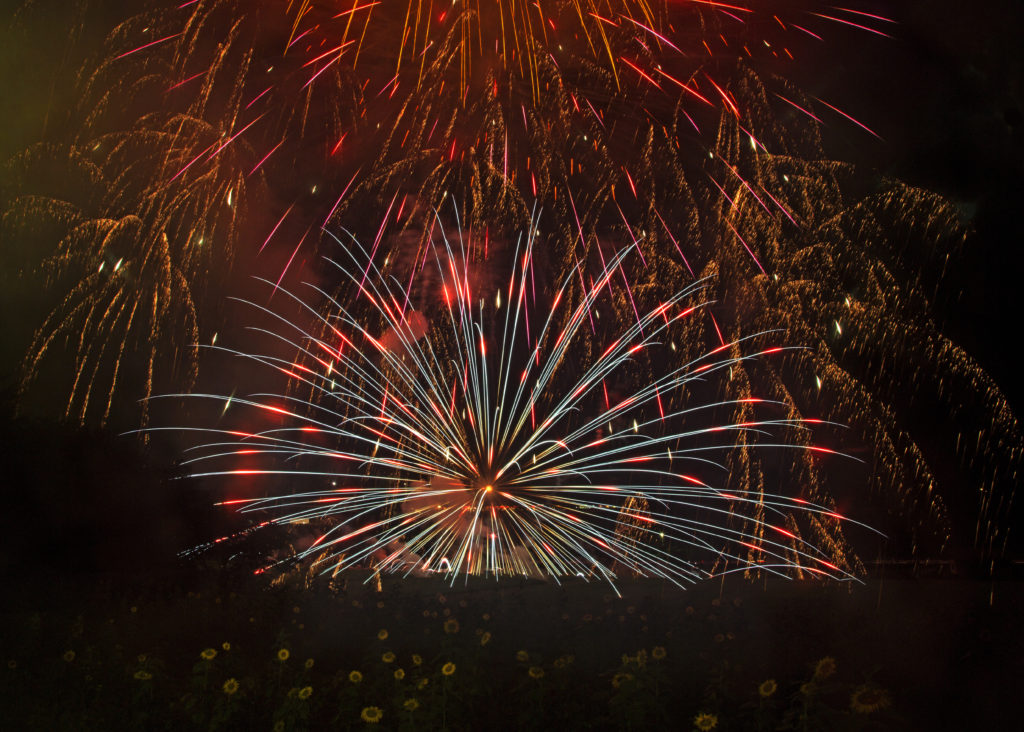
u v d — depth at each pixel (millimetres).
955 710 4254
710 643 5574
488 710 4211
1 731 3955
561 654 5254
